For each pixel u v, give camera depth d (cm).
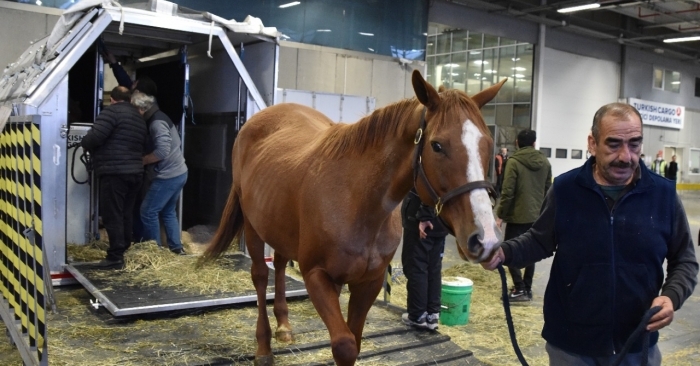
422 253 395
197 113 629
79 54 444
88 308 411
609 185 193
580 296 194
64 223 455
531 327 457
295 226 259
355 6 980
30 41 677
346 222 229
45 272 393
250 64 569
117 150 453
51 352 324
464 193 176
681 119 2009
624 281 189
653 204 190
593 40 1653
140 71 697
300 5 916
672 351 419
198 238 577
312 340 366
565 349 203
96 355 324
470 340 420
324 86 949
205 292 421
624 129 180
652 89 1889
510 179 514
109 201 460
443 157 183
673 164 1859
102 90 565
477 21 1306
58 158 445
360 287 254
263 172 292
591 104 1670
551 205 207
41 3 684
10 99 480
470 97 200
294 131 310
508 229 532
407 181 216
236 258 521
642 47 1784
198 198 632
